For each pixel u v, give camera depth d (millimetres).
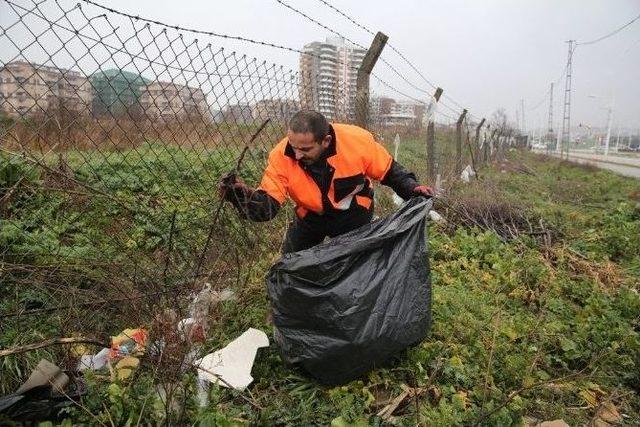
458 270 4289
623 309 3832
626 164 33469
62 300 2678
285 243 3258
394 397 2551
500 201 7008
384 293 2508
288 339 2553
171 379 2193
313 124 2432
